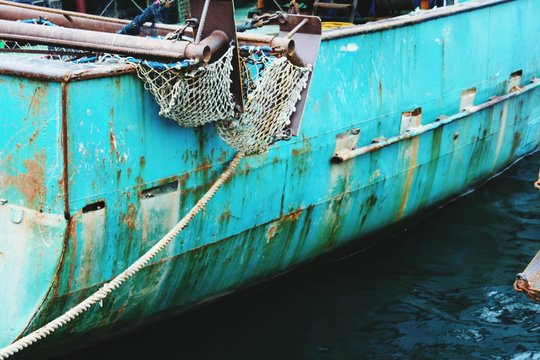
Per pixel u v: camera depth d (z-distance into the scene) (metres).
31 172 5.01
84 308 4.80
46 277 5.11
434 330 6.92
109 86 5.02
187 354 6.44
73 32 4.91
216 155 5.86
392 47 7.37
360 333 6.86
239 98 5.22
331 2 8.69
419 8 8.52
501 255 8.20
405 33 7.48
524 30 9.52
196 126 5.58
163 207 5.60
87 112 4.93
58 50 5.99
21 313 5.23
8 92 4.96
